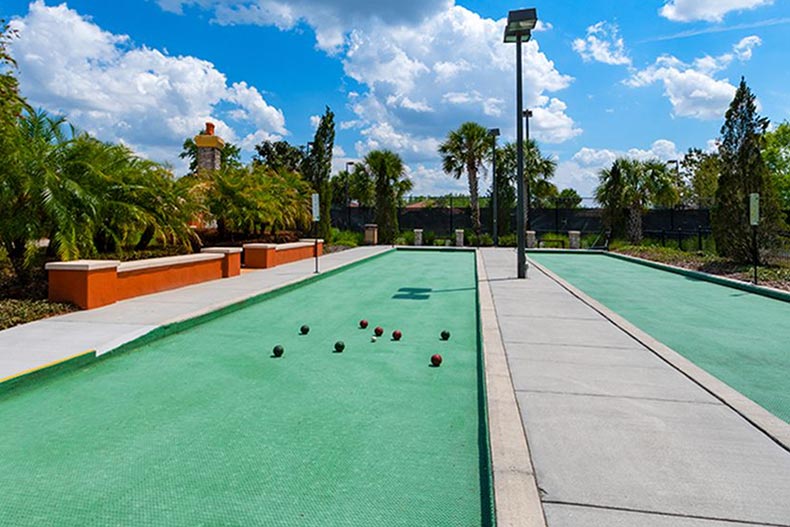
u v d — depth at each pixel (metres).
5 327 5.94
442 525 2.28
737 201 12.18
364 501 2.47
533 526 2.04
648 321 6.78
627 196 23.73
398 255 20.95
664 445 2.79
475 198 29.27
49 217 8.45
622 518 2.10
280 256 14.79
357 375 4.57
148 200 11.25
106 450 3.04
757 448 2.75
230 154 36.19
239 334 6.26
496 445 2.77
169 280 9.27
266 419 3.54
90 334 5.63
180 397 3.98
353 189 36.69
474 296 9.48
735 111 12.17
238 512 2.37
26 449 3.06
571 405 3.40
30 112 9.73
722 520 2.09
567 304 7.55
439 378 4.49
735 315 7.18
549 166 29.70
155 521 2.31
